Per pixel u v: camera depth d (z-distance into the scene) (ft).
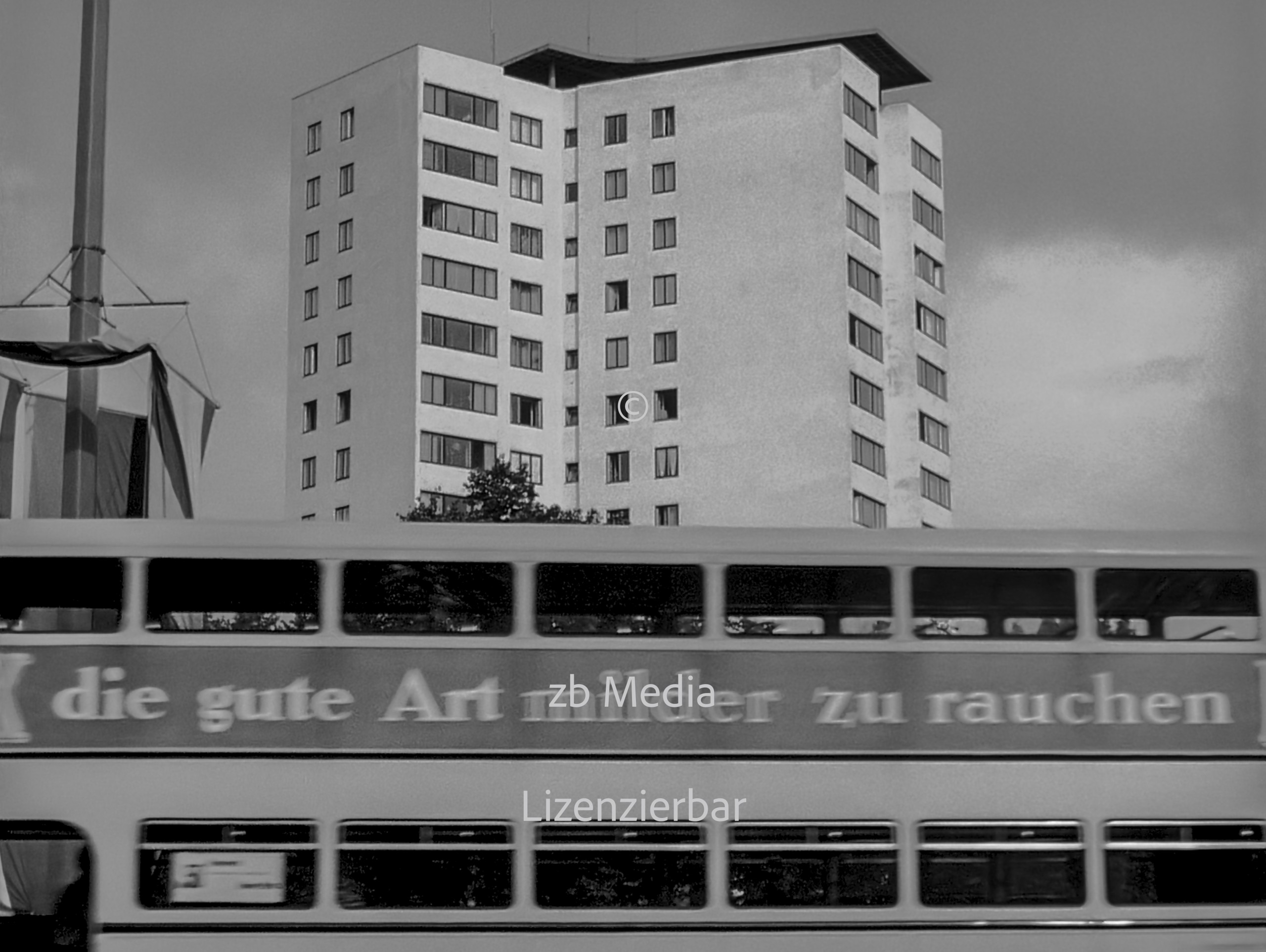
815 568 47.98
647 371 226.79
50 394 72.02
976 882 47.39
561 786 46.44
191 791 45.93
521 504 134.31
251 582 47.11
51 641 46.37
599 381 229.25
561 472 231.09
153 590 46.83
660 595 47.60
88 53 64.90
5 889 47.93
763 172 222.69
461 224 228.43
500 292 230.07
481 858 46.44
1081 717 47.98
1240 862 47.91
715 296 223.51
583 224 232.94
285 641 46.65
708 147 226.17
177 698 46.26
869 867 47.14
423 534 47.32
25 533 46.60
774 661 47.50
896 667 47.78
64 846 48.24
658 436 224.94
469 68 231.09
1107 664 48.26
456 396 225.15
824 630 47.98
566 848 46.60
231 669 46.47
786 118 222.07
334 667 46.60
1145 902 47.67
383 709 46.50
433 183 226.79
